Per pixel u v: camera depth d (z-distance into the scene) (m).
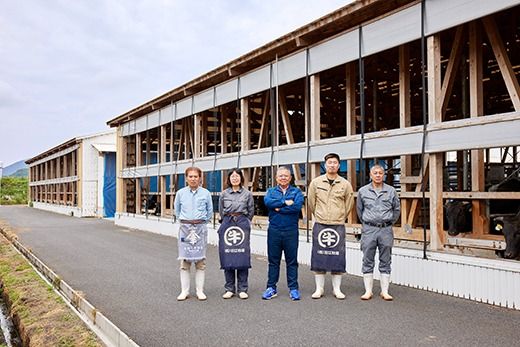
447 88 7.47
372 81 12.52
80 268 9.11
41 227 18.92
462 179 10.31
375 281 7.54
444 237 7.12
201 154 15.44
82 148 25.81
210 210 6.58
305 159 9.64
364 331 5.03
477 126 6.44
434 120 7.01
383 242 6.28
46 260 10.16
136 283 7.66
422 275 6.90
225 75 12.23
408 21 7.32
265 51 10.23
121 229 17.98
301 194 6.44
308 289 7.04
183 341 4.82
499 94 13.86
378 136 7.94
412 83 12.98
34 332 5.43
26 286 7.57
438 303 6.11
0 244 13.38
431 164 7.06
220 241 6.53
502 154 15.20
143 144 20.69
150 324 5.39
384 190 6.30
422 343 4.64
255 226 11.48
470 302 6.15
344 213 6.41
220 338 4.90
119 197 20.19
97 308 6.12
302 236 9.48
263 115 12.77
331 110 15.59
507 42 10.12
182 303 6.31
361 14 8.03
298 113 16.06
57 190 32.16
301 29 9.11
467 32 8.55
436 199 6.97
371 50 8.01
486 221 7.52
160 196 18.17
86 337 4.97
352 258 8.19
